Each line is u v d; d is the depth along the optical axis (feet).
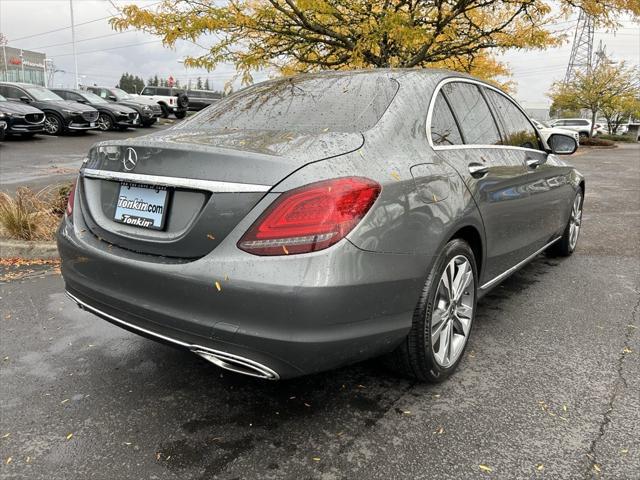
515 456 7.37
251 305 6.81
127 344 11.08
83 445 7.67
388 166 7.84
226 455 7.45
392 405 8.70
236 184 7.02
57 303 13.33
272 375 7.15
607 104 128.57
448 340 9.30
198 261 7.14
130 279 7.79
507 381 9.43
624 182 38.47
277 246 6.77
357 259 6.98
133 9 19.75
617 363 10.07
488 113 11.82
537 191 13.02
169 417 8.40
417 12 19.89
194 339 7.30
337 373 9.78
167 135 8.89
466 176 9.50
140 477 7.00
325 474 7.05
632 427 8.00
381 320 7.58
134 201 8.11
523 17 21.22
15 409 8.59
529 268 16.34
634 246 19.10
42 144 54.39
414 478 6.96
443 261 8.69
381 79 9.92
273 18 20.29
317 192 6.85
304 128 8.85
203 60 21.79
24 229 18.11
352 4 19.60
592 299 13.60
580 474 7.00
